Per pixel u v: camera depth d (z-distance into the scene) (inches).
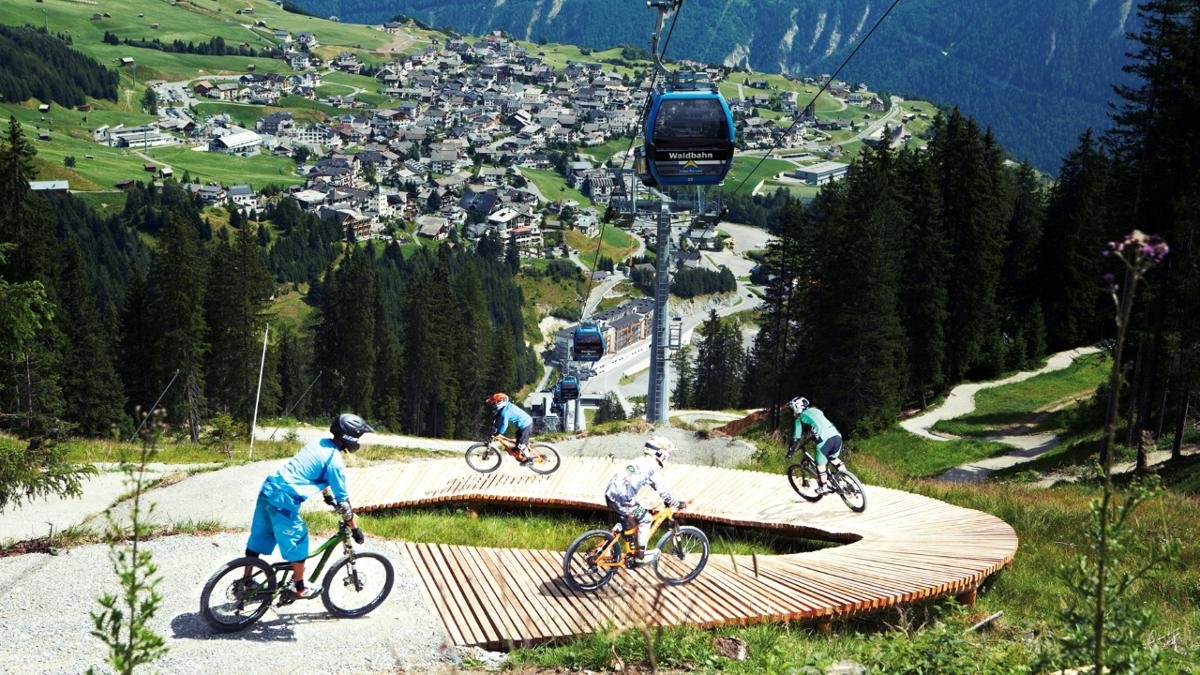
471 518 669.9
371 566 405.1
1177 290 1381.6
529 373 7003.0
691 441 1154.7
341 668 347.3
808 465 674.2
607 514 685.3
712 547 618.5
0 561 435.5
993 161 2650.1
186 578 418.0
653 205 1298.0
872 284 1934.1
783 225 2294.5
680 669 355.9
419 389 3604.8
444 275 3624.5
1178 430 1369.3
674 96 1024.2
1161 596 560.7
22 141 2143.2
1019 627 461.1
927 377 2277.3
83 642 350.6
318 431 2262.6
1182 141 1395.2
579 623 395.9
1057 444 1849.2
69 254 2667.3
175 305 2468.0
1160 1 1382.9
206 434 1466.5
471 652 370.9
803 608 430.0
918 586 480.1
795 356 2301.9
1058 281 2669.8
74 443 1328.7
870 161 2064.5
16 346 595.2
